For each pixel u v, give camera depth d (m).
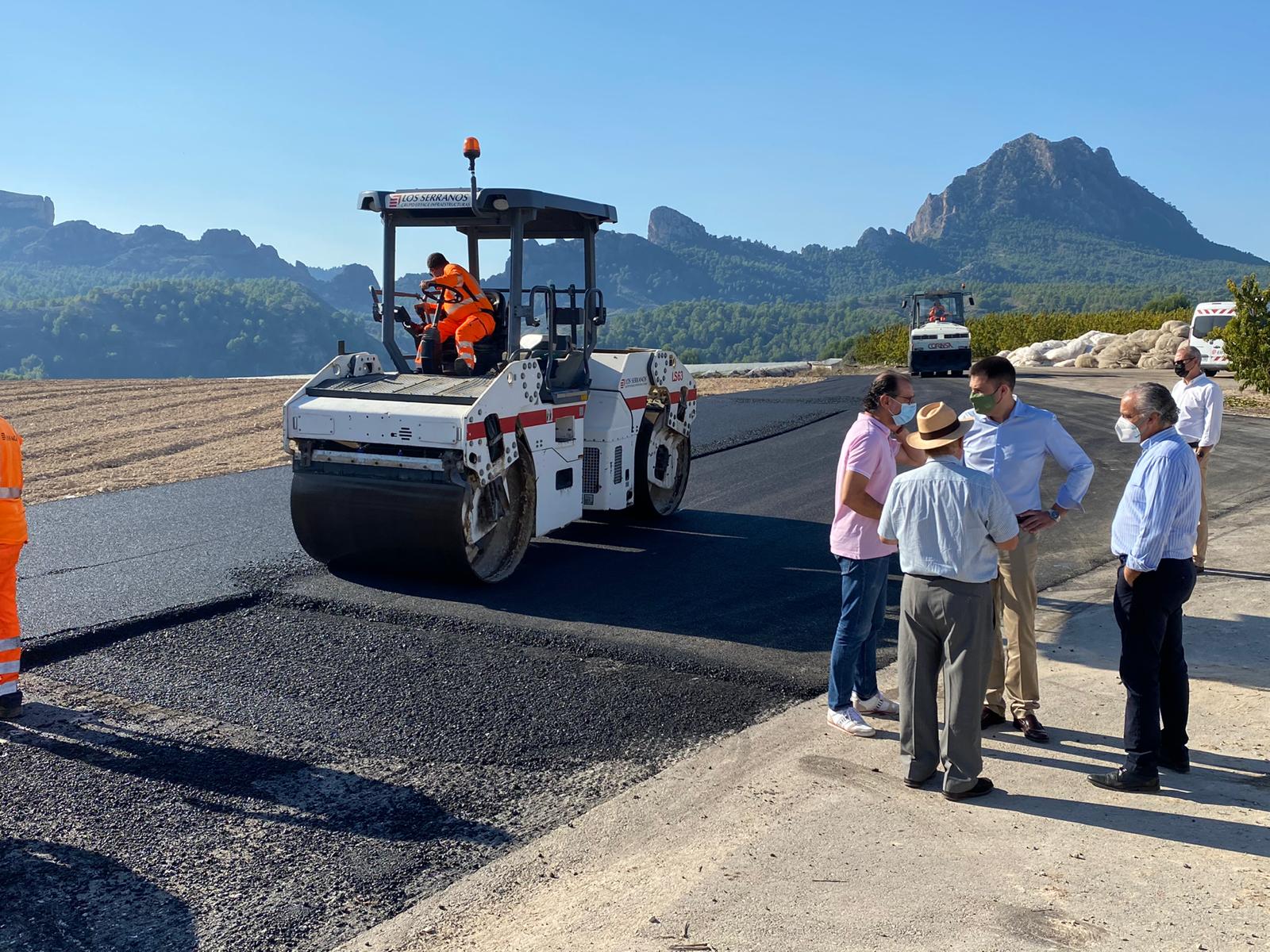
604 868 3.79
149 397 25.39
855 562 5.09
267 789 4.50
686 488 12.15
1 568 5.20
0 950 3.31
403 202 8.23
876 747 4.95
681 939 3.29
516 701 5.54
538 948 3.27
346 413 7.54
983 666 4.31
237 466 14.17
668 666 6.09
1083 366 38.81
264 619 6.94
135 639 6.47
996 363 5.00
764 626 6.84
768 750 4.92
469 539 7.61
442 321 8.38
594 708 5.44
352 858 3.91
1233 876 3.67
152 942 3.37
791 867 3.76
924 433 4.39
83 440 17.62
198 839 4.06
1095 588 7.71
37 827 4.15
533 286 8.72
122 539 9.22
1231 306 30.08
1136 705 4.40
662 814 4.23
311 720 5.27
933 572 4.30
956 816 4.19
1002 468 5.03
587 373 9.27
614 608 7.20
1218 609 6.98
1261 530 9.41
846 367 41.31
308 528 7.72
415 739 5.04
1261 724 5.09
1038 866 3.76
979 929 3.33
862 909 3.46
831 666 5.21
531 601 7.37
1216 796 4.35
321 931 3.42
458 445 7.19
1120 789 4.42
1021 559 4.98
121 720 5.25
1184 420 7.91
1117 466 13.17
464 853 3.95
